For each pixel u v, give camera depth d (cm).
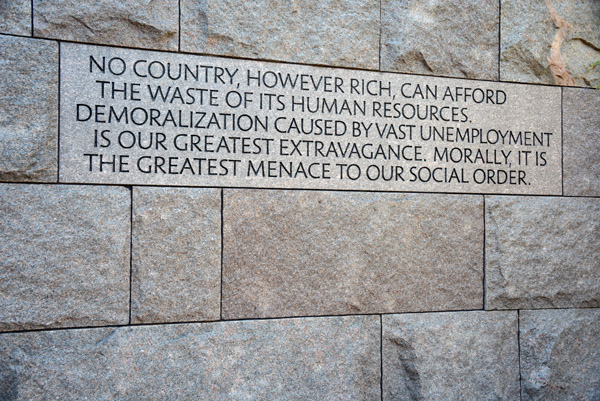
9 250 322
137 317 343
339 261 381
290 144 375
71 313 332
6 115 323
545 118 429
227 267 360
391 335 390
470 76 413
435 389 395
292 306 372
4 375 319
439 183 403
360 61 390
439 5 407
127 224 343
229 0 365
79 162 336
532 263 420
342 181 384
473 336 405
